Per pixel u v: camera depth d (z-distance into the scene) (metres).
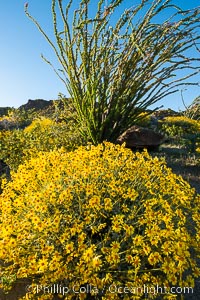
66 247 2.72
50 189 3.23
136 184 3.52
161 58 6.58
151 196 3.40
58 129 6.87
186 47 6.57
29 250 2.99
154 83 6.79
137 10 6.44
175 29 6.53
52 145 6.41
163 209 3.32
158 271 3.06
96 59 6.60
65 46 6.65
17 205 3.34
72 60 6.64
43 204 3.14
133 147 8.65
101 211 3.16
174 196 3.48
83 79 6.80
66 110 7.53
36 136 6.68
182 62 6.55
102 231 3.12
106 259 2.79
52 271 2.83
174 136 11.17
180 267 2.65
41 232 3.01
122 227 3.07
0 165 6.50
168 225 2.82
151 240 2.74
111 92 6.84
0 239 3.19
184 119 13.66
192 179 6.41
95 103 6.87
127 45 6.60
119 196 3.32
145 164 3.74
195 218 3.25
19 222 3.17
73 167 3.61
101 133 6.92
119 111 6.90
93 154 3.88
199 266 3.48
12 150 6.30
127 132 8.68
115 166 3.67
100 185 3.38
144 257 2.97
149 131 8.83
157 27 6.55
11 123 15.11
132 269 2.71
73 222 3.00
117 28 6.53
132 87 6.83
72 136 6.71
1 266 3.30
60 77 7.00
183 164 7.60
